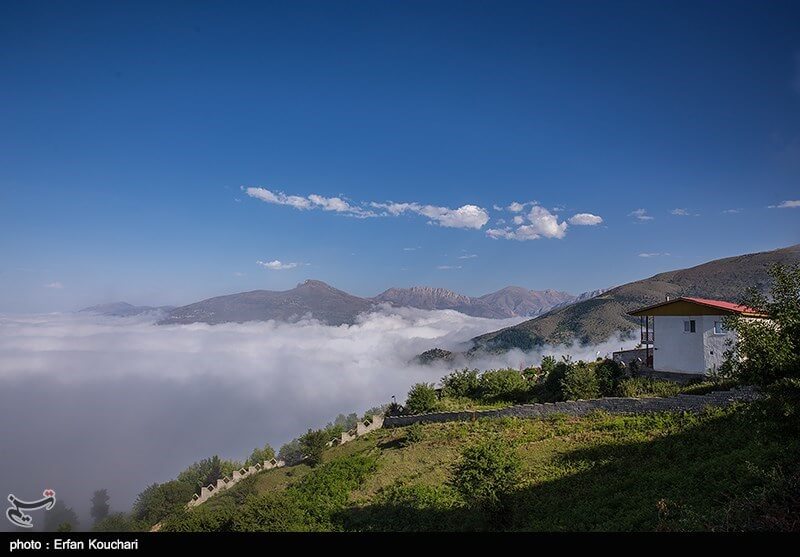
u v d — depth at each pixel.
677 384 38.22
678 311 40.94
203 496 51.97
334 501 31.39
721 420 27.84
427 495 28.83
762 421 17.80
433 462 35.62
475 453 24.92
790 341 15.80
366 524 26.23
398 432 48.50
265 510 26.03
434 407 53.31
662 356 41.88
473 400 54.41
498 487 23.27
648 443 28.02
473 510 25.22
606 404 36.34
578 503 22.62
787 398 16.06
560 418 37.69
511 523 22.44
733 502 16.02
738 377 17.11
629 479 23.27
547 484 26.22
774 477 15.55
